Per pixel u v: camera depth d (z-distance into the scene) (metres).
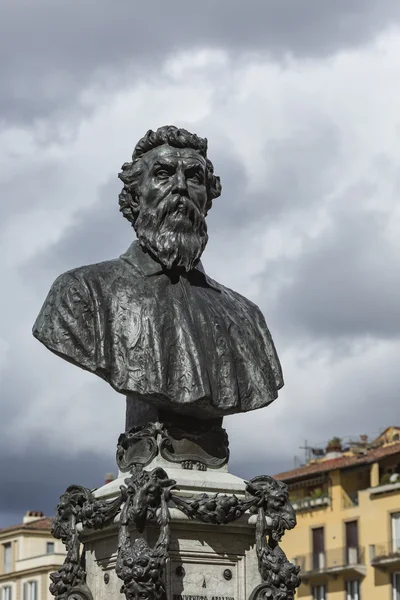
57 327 14.07
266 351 14.80
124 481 13.67
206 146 14.88
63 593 14.12
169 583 13.34
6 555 63.38
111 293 14.34
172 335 14.22
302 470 60.84
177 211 14.49
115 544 13.73
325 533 58.25
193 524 13.48
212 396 14.05
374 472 57.06
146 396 13.91
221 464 14.19
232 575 13.65
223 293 15.00
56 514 14.38
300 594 58.72
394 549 55.28
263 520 13.70
